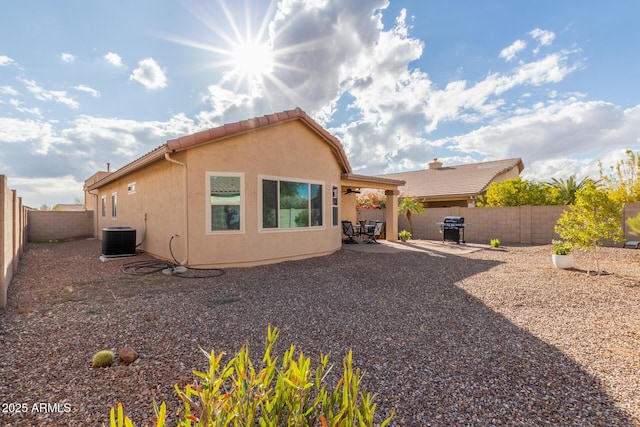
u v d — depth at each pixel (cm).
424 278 724
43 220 1736
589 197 762
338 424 149
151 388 276
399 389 277
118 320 443
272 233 897
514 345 370
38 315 462
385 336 398
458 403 257
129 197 1206
